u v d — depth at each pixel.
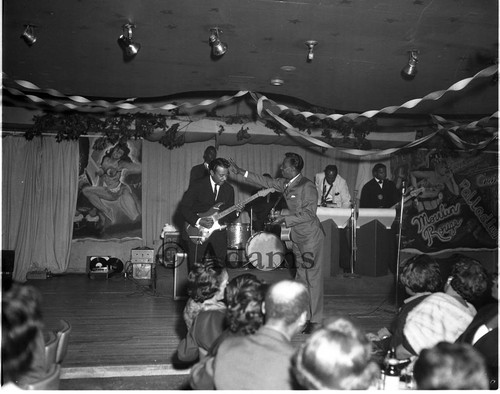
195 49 6.11
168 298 8.08
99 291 8.71
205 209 6.86
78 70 7.00
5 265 9.86
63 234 10.66
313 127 10.61
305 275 5.74
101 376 4.68
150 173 11.14
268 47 6.00
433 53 6.08
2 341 2.22
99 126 10.18
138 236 11.09
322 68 6.73
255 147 11.45
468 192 11.67
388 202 10.95
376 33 5.52
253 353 2.34
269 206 9.21
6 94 9.73
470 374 1.71
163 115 10.35
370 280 8.46
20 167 10.48
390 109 7.07
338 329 1.92
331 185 10.59
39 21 5.36
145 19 5.29
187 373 4.78
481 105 8.57
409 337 3.10
